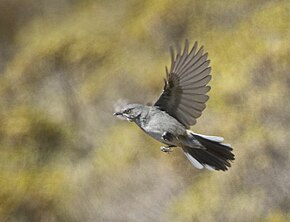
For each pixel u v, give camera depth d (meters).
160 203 15.52
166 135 7.98
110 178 16.36
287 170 14.96
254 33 17.52
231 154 8.16
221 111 16.19
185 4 18.78
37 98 18.84
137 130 17.05
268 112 15.88
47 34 20.53
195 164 8.13
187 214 15.07
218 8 18.42
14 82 19.42
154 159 16.25
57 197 16.64
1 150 17.94
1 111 18.81
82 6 21.00
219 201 15.01
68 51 19.56
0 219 16.59
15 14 21.09
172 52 7.92
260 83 16.47
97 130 17.67
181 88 7.99
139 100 17.62
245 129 15.77
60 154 17.55
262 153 15.27
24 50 20.25
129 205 15.80
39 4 21.27
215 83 16.75
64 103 18.45
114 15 20.22
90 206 16.14
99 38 19.61
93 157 17.08
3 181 17.22
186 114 8.09
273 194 14.80
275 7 17.83
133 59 18.58
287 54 16.72
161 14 18.89
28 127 18.23
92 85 18.59
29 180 17.09
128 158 16.53
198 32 18.22
